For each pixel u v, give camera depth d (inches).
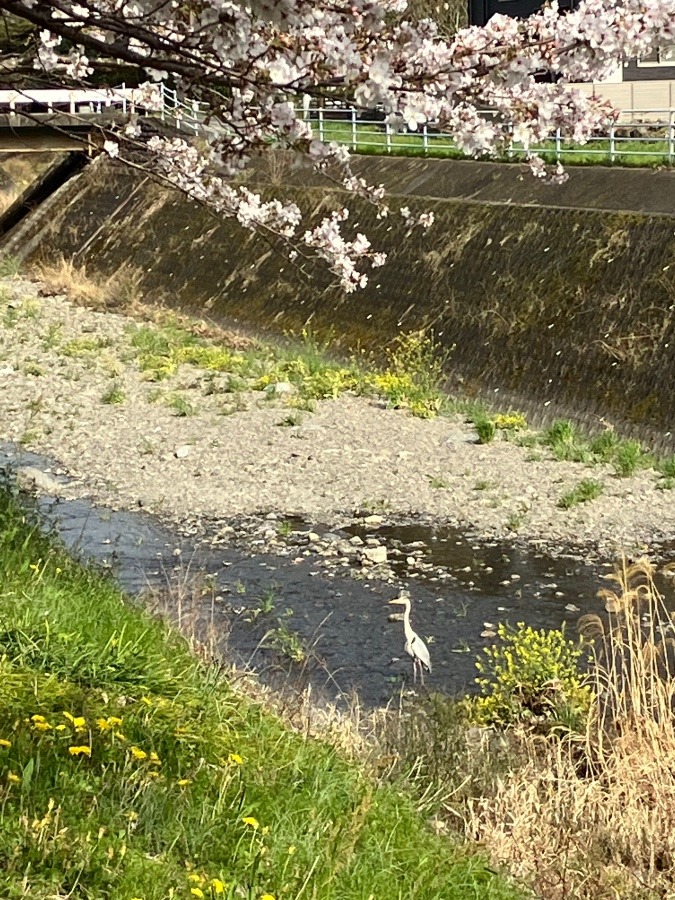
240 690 356.8
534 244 1058.1
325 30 261.9
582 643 474.3
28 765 224.7
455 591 589.9
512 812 327.6
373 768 332.2
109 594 416.8
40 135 1542.8
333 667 494.6
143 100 407.8
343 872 245.9
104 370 1087.0
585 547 653.3
